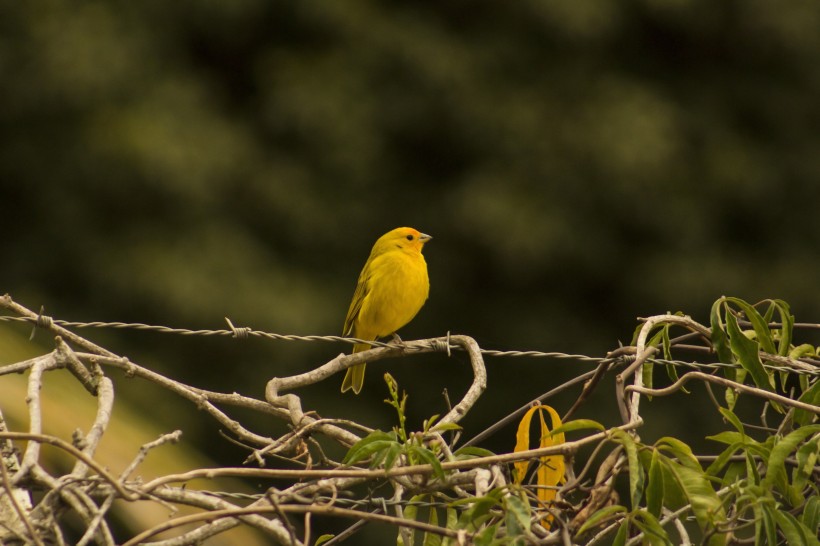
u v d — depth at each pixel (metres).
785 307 5.09
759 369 4.77
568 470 3.85
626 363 5.06
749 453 4.04
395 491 3.98
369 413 16.00
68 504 3.43
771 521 3.81
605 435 3.78
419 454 3.76
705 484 3.72
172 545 3.50
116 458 4.18
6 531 3.34
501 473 3.79
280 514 3.43
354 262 16.41
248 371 14.80
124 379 14.11
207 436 14.84
